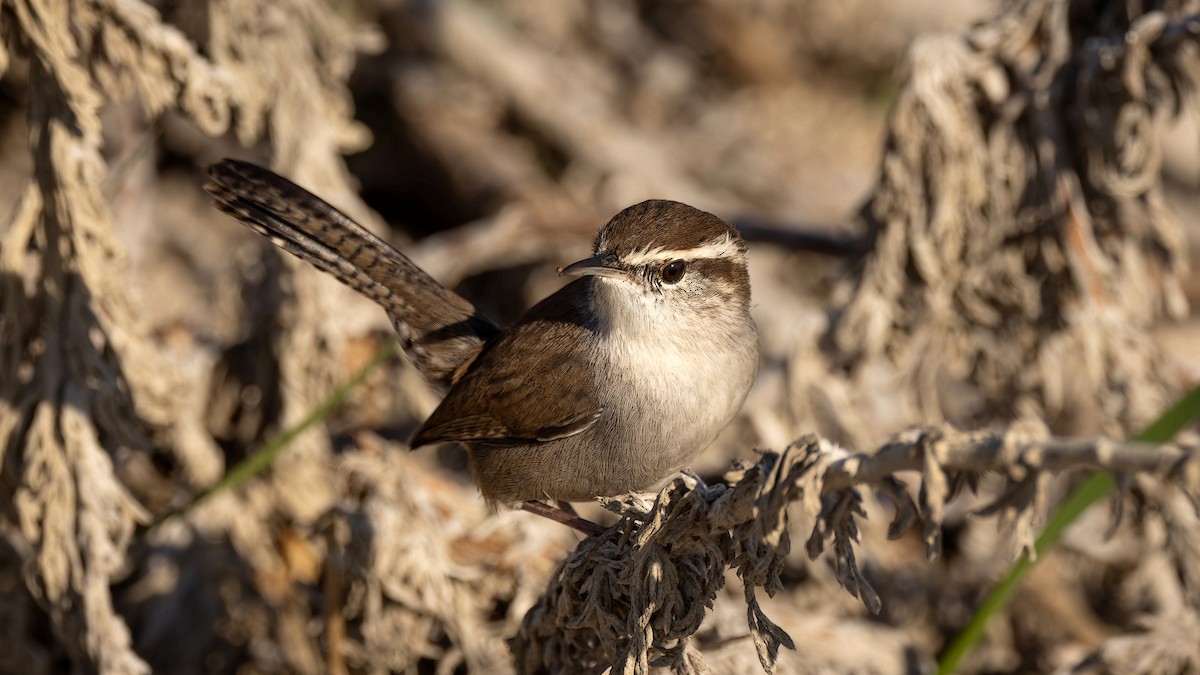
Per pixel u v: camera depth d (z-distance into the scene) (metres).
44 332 9.09
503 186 16.59
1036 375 11.27
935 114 10.57
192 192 16.06
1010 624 12.34
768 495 5.60
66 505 9.05
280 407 10.97
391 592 9.29
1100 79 10.27
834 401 11.70
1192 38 9.75
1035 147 10.73
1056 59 10.48
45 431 9.02
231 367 11.29
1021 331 11.22
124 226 11.38
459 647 9.47
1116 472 4.49
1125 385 10.77
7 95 15.76
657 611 6.67
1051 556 12.31
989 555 12.58
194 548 11.27
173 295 15.07
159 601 11.34
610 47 18.53
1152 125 10.23
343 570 9.48
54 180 8.85
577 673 7.74
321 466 10.99
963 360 11.34
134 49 9.08
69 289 9.03
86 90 8.68
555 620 7.56
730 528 6.25
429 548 9.35
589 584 7.05
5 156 16.00
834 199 17.19
